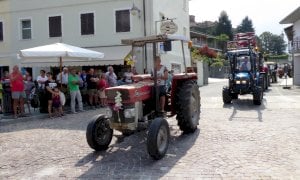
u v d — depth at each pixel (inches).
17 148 345.4
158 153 279.6
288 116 475.5
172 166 266.8
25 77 629.6
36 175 260.7
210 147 317.4
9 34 1056.8
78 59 687.7
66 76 641.6
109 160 290.4
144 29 905.5
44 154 318.0
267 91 929.5
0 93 556.1
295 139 338.3
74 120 511.5
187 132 378.3
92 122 312.5
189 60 460.1
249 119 460.4
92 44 960.3
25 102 616.7
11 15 1049.5
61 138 382.3
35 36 1025.5
